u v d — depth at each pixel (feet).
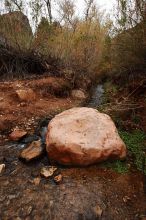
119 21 8.95
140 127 7.25
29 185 5.00
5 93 8.91
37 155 5.75
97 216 4.45
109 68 16.11
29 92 9.00
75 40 13.03
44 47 11.80
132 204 4.78
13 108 8.04
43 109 8.46
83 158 5.29
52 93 10.11
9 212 4.44
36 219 4.33
